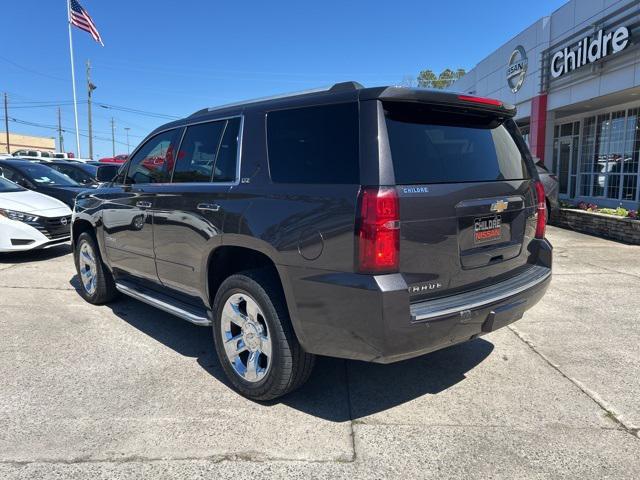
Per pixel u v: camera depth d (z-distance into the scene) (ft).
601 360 14.03
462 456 9.56
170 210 13.73
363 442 10.04
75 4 88.99
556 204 43.50
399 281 9.31
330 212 9.71
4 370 13.34
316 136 10.53
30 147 248.93
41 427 10.51
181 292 14.28
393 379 12.96
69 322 17.28
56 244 28.30
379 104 9.85
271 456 9.57
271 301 10.85
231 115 12.69
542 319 17.61
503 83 62.28
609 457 9.50
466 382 12.75
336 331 9.80
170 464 9.29
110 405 11.49
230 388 12.41
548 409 11.34
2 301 19.74
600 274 24.34
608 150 49.73
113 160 90.68
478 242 11.03
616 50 37.99
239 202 11.51
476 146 11.66
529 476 8.95
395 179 9.56
